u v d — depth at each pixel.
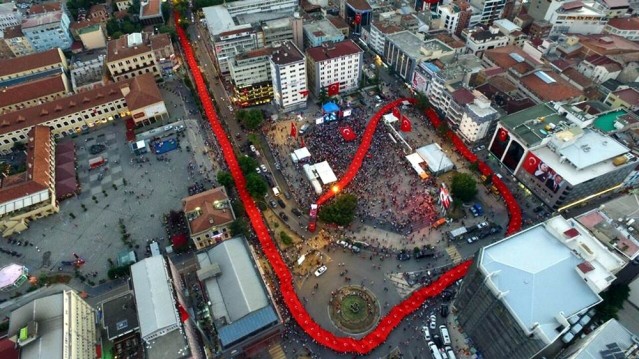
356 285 143.50
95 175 183.50
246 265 130.00
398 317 133.38
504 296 107.12
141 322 113.56
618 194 178.00
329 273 146.88
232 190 173.88
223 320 118.69
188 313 129.62
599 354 100.19
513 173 178.75
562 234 120.88
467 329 127.62
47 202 166.00
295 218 164.75
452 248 154.50
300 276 145.88
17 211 161.38
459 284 141.38
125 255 149.38
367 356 125.31
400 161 187.00
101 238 159.00
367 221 162.38
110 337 120.94
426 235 158.12
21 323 113.12
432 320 132.25
